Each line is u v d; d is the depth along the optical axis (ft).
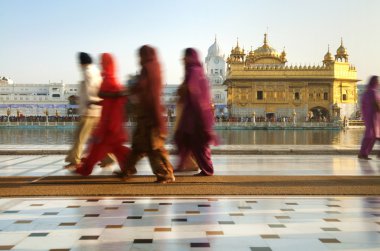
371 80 40.63
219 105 236.22
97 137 26.76
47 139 83.20
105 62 26.66
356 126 167.73
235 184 25.31
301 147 51.37
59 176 28.63
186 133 27.40
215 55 317.01
